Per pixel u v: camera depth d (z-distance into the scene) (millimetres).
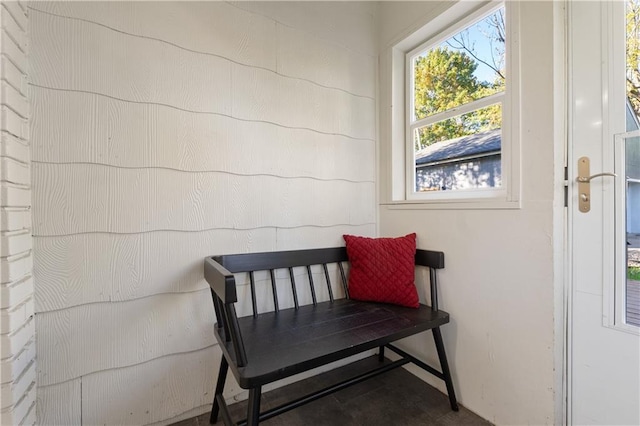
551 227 1113
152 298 1226
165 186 1246
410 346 1693
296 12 1602
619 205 1051
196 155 1312
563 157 1145
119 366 1161
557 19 1134
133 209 1184
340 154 1762
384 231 1878
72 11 1074
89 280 1105
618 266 1054
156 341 1234
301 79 1616
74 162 1077
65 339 1065
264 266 1464
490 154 1429
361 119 1851
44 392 1031
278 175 1537
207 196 1341
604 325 1075
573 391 1142
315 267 1692
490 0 1390
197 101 1315
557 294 1122
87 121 1100
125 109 1167
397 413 1352
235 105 1411
